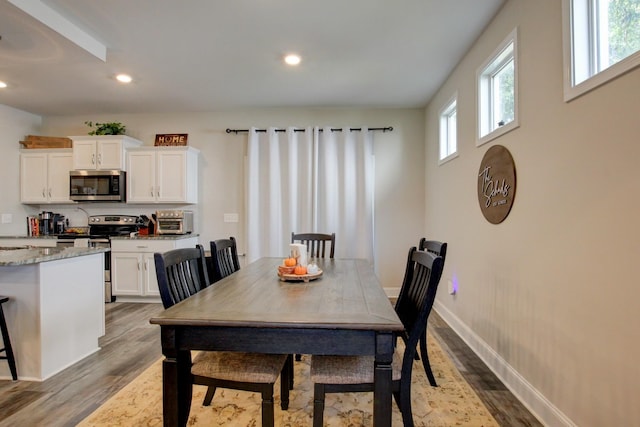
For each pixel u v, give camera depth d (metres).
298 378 2.29
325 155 4.37
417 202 4.45
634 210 1.27
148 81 3.50
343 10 2.30
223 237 4.57
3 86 3.60
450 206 3.38
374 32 2.59
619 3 1.45
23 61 2.88
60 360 2.39
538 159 1.86
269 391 1.45
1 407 1.94
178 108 4.43
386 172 4.47
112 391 2.11
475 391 2.11
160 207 4.59
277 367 1.51
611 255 1.37
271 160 4.39
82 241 4.11
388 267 4.47
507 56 2.36
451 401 1.98
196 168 4.54
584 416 1.52
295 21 2.43
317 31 2.57
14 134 4.38
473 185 2.78
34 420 1.82
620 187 1.33
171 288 1.66
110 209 4.61
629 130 1.28
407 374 1.50
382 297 1.63
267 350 1.31
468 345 2.84
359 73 3.34
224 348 1.33
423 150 4.44
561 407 1.67
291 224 4.38
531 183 1.93
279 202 4.44
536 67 1.89
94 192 4.23
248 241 4.37
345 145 4.37
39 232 4.44
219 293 1.69
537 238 1.88
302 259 2.11
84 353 2.60
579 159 1.55
